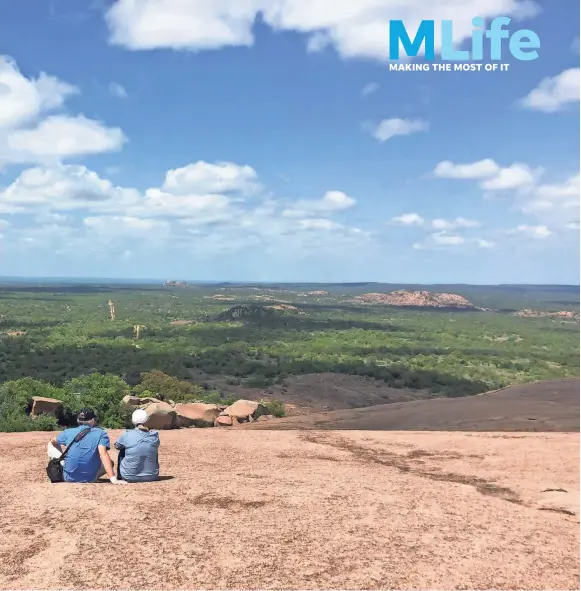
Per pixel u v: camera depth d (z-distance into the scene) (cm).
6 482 711
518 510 615
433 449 1055
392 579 420
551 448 1025
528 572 442
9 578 413
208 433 1272
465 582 421
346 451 1038
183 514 549
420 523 546
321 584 409
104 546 468
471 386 5256
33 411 1739
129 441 686
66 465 676
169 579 413
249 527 516
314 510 574
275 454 990
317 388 4400
